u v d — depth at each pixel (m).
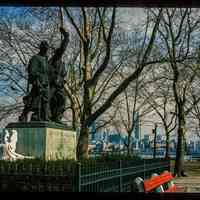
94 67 42.44
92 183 11.49
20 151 17.20
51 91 19.19
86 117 32.84
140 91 59.72
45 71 18.22
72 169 10.96
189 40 35.88
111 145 66.19
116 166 14.23
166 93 57.56
